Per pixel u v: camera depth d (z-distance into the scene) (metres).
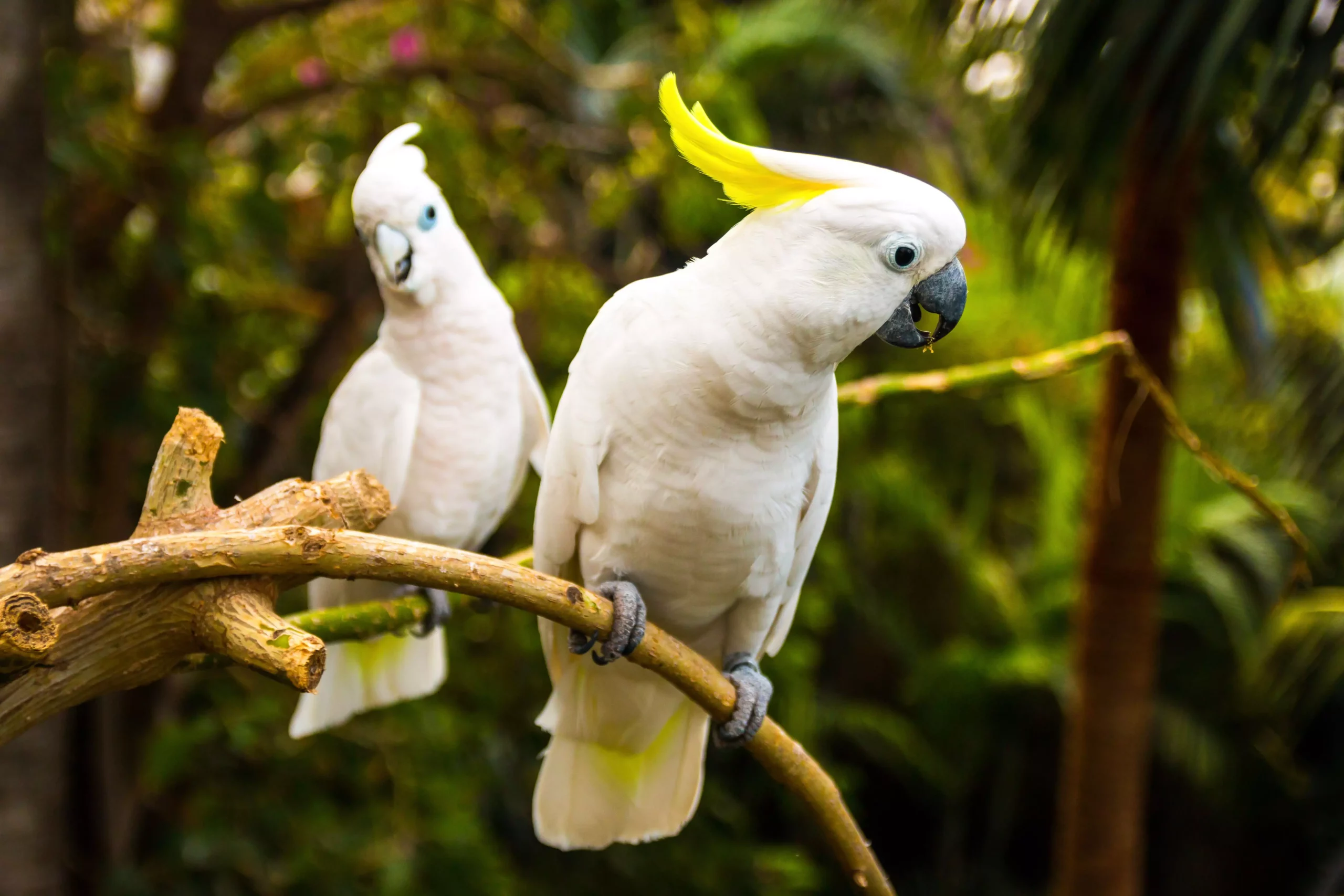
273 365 6.43
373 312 5.95
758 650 2.63
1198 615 8.32
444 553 1.80
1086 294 5.93
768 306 2.07
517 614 6.14
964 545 8.56
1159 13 3.35
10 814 3.78
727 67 6.69
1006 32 3.96
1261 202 4.23
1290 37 3.14
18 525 3.57
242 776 5.58
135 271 5.45
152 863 5.70
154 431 5.36
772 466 2.26
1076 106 3.72
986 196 5.88
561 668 2.56
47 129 3.73
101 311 5.56
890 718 8.86
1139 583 4.21
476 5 5.71
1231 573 8.20
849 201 2.04
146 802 5.79
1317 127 3.84
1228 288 4.45
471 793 5.93
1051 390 8.77
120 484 5.60
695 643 2.65
